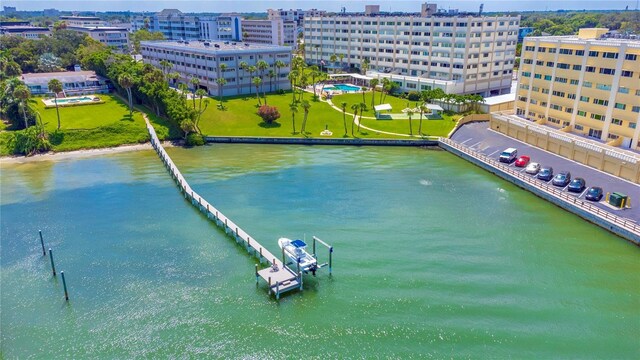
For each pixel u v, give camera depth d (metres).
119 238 60.59
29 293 49.00
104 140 104.88
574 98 96.50
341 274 51.41
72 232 62.28
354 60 182.38
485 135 104.38
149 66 133.62
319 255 55.34
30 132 99.62
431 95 128.25
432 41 150.12
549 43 101.00
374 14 185.62
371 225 63.16
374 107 124.06
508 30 148.12
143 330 43.44
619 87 85.94
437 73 151.50
